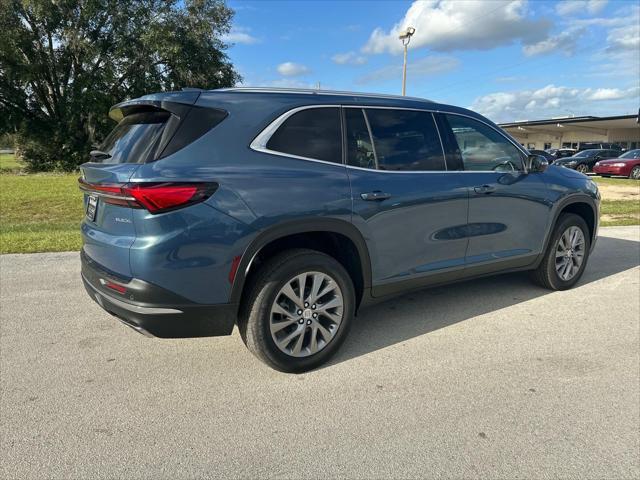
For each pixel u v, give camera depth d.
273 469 2.29
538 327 4.05
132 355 3.45
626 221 9.60
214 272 2.79
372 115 3.55
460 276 4.10
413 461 2.35
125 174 2.71
